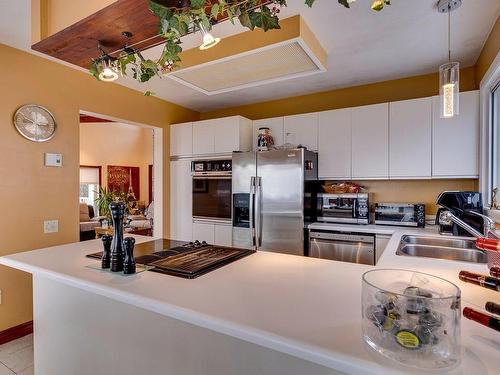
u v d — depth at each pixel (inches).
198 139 147.3
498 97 92.3
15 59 94.6
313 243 116.5
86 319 57.9
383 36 87.8
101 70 65.6
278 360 38.0
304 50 75.7
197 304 37.4
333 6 71.9
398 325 26.3
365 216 117.0
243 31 75.1
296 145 132.5
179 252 64.6
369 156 117.8
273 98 150.9
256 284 45.3
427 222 118.2
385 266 55.2
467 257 77.0
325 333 30.0
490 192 94.3
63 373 62.3
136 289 42.9
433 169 106.6
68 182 108.3
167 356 47.7
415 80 121.0
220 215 139.9
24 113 96.3
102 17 53.3
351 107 123.4
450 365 24.5
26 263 57.4
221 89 97.1
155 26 55.7
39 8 64.2
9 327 93.9
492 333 29.7
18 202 95.1
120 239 52.4
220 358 42.6
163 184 152.9
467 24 81.9
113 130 336.5
